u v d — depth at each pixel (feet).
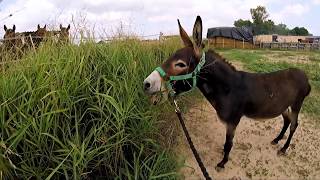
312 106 11.87
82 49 6.65
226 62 6.89
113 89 6.02
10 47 7.06
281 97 7.54
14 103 5.24
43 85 5.39
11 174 4.90
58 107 5.37
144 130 6.09
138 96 6.45
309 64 21.38
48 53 6.30
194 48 6.13
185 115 9.12
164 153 6.49
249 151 8.32
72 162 5.13
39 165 5.10
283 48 45.73
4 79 5.37
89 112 5.94
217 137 8.57
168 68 6.03
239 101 6.92
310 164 8.22
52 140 5.26
